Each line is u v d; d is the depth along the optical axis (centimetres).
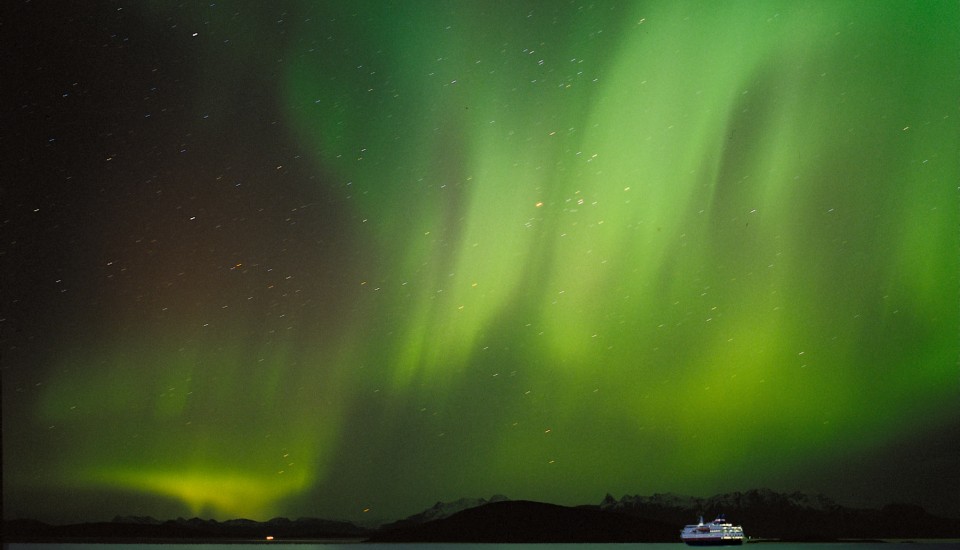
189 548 7975
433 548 8688
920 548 8681
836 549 8694
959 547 8619
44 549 7225
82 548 7444
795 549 8569
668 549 8388
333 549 8225
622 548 8519
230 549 7900
